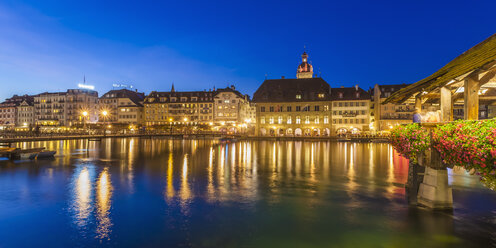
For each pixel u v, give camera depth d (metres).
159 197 15.05
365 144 62.12
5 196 15.26
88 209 13.09
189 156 35.31
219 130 110.56
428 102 14.67
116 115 121.12
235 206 13.55
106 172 22.77
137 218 11.95
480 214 11.72
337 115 86.00
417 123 11.30
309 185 18.03
